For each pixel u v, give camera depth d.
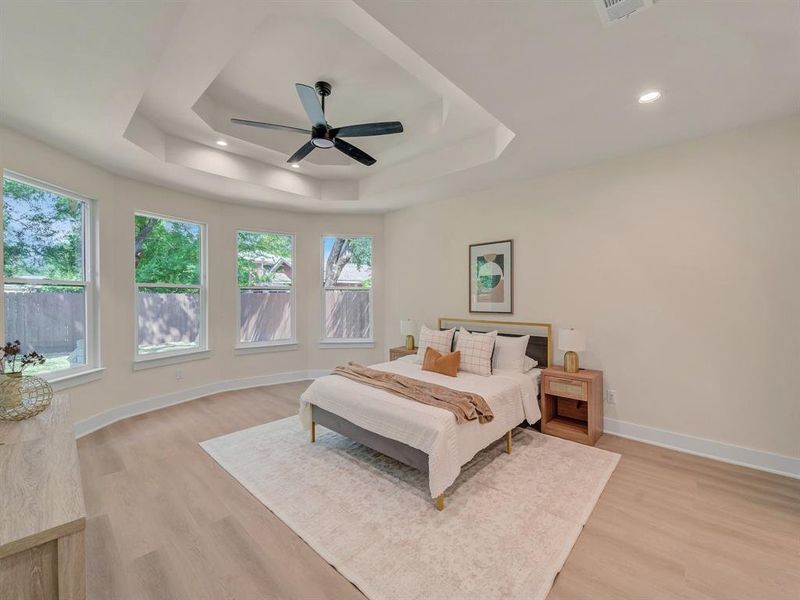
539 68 1.96
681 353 2.98
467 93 2.20
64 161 3.09
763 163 2.62
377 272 5.55
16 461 1.36
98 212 3.46
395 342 5.42
